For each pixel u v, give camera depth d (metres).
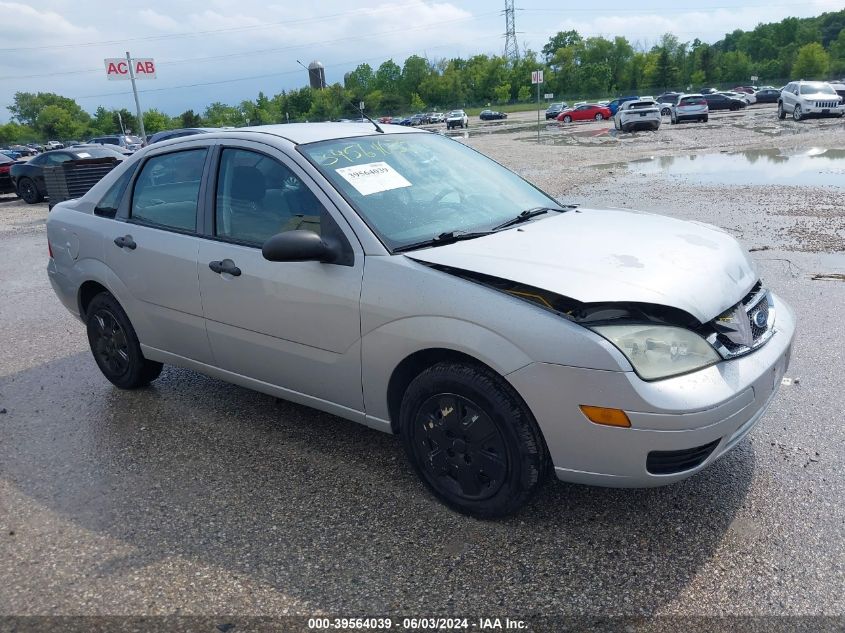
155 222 4.32
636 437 2.69
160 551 3.10
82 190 15.89
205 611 2.71
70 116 137.62
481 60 145.25
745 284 3.16
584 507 3.25
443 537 3.09
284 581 2.86
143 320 4.48
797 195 11.65
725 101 54.38
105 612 2.74
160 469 3.83
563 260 3.01
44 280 8.95
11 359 5.86
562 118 53.12
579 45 144.75
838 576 2.72
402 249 3.24
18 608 2.78
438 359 3.20
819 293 6.29
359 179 3.57
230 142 3.96
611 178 15.68
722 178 14.56
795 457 3.58
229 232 3.86
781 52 141.88
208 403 4.69
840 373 4.56
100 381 5.23
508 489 3.02
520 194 4.12
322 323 3.42
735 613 2.57
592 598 2.68
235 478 3.69
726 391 2.74
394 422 3.43
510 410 2.90
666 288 2.82
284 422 4.33
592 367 2.68
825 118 32.78
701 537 3.00
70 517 3.42
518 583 2.78
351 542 3.09
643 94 122.06
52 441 4.26
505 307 2.85
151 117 109.00
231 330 3.90
